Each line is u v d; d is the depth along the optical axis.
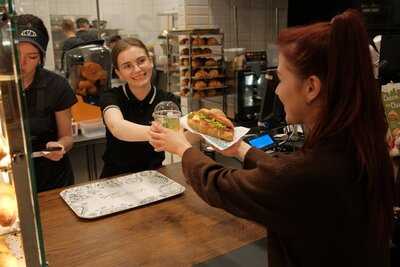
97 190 1.51
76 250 1.11
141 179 1.62
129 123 1.70
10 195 0.75
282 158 0.78
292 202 0.74
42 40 1.75
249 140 1.83
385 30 1.94
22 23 1.67
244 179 0.80
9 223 0.76
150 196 1.45
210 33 3.66
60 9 4.65
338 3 2.94
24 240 0.76
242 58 3.60
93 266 1.04
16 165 0.73
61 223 1.27
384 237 0.80
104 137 2.83
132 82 1.84
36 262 0.77
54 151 1.62
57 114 1.94
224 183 0.84
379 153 0.75
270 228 0.81
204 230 1.23
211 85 3.66
